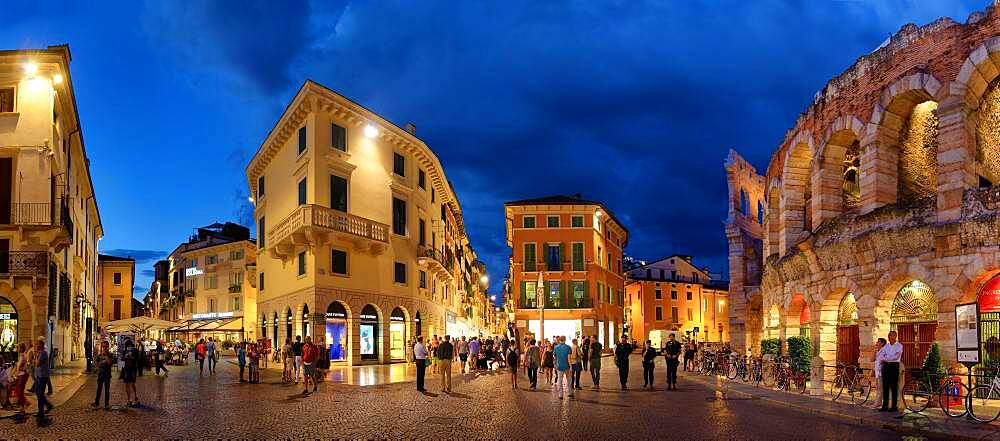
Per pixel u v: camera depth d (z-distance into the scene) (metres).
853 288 21.27
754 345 39.41
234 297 77.44
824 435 13.77
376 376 29.80
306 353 23.11
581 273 62.19
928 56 19.98
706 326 101.81
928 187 24.69
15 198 28.86
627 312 94.12
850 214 23.09
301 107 36.91
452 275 53.94
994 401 17.44
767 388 23.45
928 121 22.91
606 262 68.44
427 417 16.62
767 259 29.33
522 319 61.66
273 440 13.52
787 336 26.41
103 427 15.30
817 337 23.47
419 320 45.22
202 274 81.94
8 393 18.67
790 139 28.39
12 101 29.47
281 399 20.83
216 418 16.61
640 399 20.78
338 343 37.34
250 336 74.94
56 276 31.53
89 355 32.25
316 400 20.48
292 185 38.84
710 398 21.00
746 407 18.59
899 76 21.00
